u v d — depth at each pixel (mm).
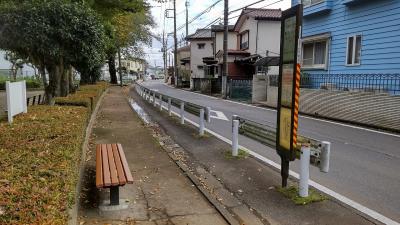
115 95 27828
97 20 10969
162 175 6316
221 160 7332
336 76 16469
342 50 16781
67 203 3055
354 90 14008
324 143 4672
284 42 5102
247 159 7379
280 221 4422
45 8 9633
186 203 4984
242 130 7383
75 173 4289
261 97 21969
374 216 4602
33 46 9938
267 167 6809
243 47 36125
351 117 13477
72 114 7688
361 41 15469
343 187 5766
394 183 6008
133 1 15141
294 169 6711
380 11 14383
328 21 17828
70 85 16125
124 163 5184
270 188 5574
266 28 33406
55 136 5301
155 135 10320
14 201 2895
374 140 9836
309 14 18750
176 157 7613
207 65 40938
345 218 4469
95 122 12359
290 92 4941
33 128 5879
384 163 7324
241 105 20016
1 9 9352
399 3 13453
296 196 5094
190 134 10336
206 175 6383
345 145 9117
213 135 10172
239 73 33781
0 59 44094
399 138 10172
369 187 5781
